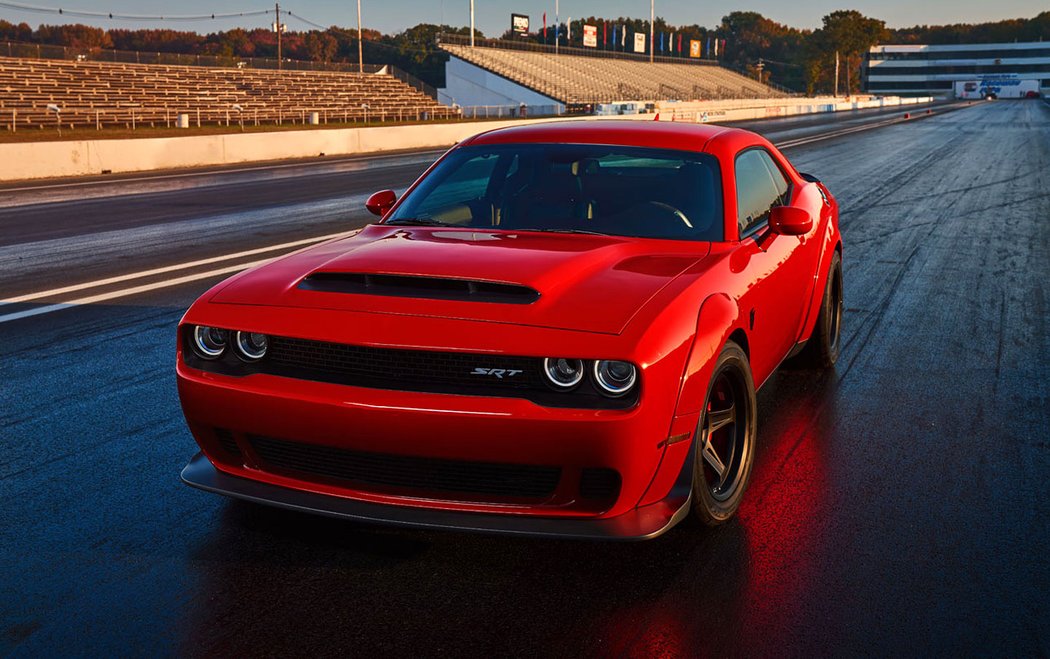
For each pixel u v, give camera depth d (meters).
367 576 2.65
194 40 115.38
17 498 3.19
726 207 3.38
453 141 34.16
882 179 16.84
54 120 31.86
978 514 3.11
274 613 2.44
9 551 2.80
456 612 2.45
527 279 2.70
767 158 4.24
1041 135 32.75
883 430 3.97
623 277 2.81
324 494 2.69
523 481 2.55
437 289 2.73
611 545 2.84
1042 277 7.49
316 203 13.44
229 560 2.74
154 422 4.00
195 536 2.90
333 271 2.84
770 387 4.61
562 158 3.65
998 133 34.84
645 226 3.30
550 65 74.12
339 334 2.55
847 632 2.37
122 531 2.93
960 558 2.79
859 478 3.43
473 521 2.54
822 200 4.79
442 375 2.50
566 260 2.89
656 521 2.58
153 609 2.46
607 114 56.00
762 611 2.47
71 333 5.56
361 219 11.46
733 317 2.87
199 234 10.06
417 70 113.69
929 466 3.56
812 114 76.38
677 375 2.56
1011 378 4.75
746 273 3.16
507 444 2.44
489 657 2.24
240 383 2.66
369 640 2.31
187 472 2.90
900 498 3.25
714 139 3.77
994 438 3.87
